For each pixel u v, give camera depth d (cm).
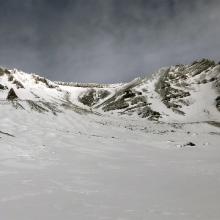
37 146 3073
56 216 1138
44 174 1936
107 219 1112
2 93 13050
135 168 2328
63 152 2966
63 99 16638
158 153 3469
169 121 11138
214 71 15925
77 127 5494
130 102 13662
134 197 1439
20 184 1625
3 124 4328
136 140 4588
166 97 13600
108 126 5997
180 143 4419
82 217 1130
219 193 1523
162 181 1819
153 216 1152
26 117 5216
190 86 14950
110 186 1667
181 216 1154
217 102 12975
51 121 5450
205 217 1145
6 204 1271
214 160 2881
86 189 1579
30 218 1112
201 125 8575
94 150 3303
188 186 1683
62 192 1495
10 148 2802
